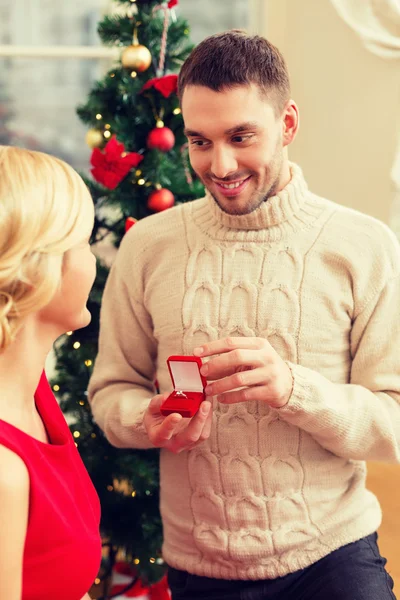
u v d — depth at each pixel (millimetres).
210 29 3154
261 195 1481
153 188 1943
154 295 1587
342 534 1502
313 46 3006
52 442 1319
